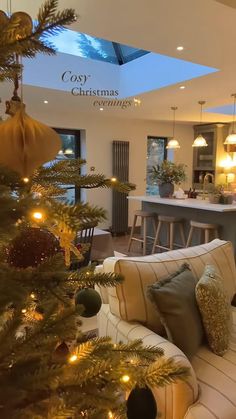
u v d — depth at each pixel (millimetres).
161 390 1289
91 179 951
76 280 780
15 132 739
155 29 2537
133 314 1621
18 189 734
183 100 4898
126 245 5934
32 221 733
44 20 657
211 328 1570
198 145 5680
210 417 1193
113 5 2174
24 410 644
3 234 587
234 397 1275
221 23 2426
